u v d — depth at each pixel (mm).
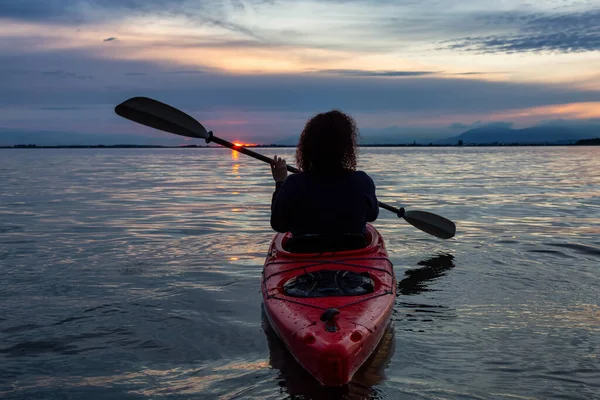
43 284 4613
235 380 2715
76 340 3320
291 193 3232
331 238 3350
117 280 4750
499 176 20516
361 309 2932
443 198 11906
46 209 10352
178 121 5000
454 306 3943
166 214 9484
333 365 2480
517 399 2479
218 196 13078
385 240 6758
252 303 4070
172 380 2738
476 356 2980
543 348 3094
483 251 5953
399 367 2834
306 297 3123
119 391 2623
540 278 4715
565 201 11164
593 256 5586
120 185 17188
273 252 3971
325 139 3143
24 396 2576
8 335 3410
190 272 5043
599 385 2621
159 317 3748
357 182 3248
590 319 3596
